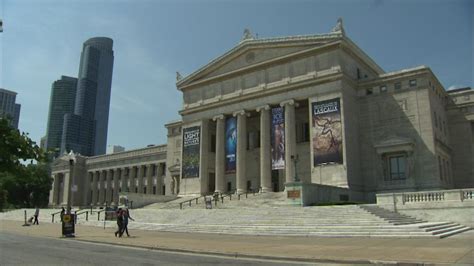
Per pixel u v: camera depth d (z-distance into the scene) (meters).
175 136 87.50
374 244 23.91
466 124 62.59
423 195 38.44
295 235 30.94
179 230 39.19
